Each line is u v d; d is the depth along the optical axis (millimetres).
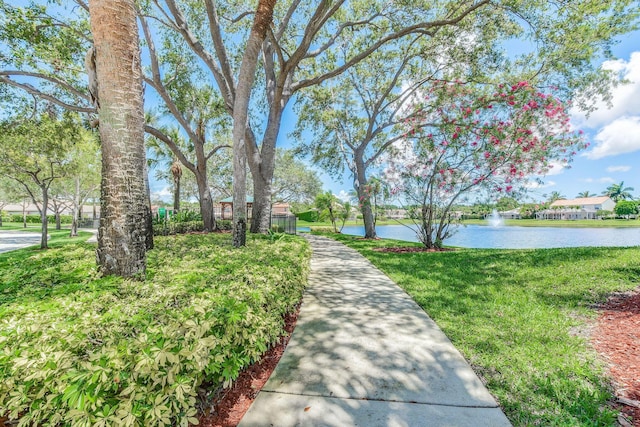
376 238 15922
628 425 2014
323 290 5457
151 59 11133
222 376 2098
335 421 2117
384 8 10641
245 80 6160
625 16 8117
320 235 19641
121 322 1963
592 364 2762
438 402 2320
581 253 7039
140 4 9086
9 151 11758
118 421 1470
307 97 16234
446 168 9852
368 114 16141
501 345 3174
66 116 11344
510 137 8750
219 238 8477
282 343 3326
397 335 3508
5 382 1518
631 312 3846
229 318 2098
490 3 8852
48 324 1881
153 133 12766
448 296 4895
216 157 25812
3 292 2822
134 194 3262
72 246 6055
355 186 17594
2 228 32375
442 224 11016
